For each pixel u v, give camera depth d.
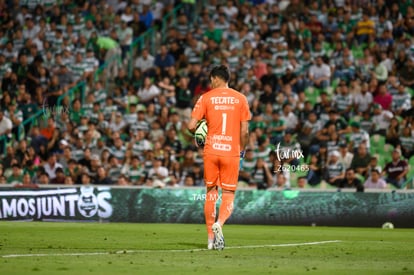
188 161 54.78
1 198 45.12
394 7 68.44
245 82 63.72
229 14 71.19
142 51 68.50
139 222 45.66
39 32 70.62
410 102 61.00
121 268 20.17
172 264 21.47
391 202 45.19
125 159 55.50
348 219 45.38
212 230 25.86
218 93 26.77
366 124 59.81
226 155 26.50
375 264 22.48
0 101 64.81
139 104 63.72
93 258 22.97
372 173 51.50
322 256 25.19
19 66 67.31
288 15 71.44
